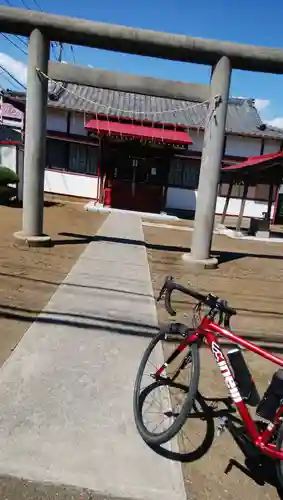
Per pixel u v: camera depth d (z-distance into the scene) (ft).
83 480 6.27
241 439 7.37
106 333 11.75
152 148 47.80
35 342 10.66
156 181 49.16
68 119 51.88
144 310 14.12
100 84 22.13
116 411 8.05
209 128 21.26
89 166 53.21
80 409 7.97
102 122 46.78
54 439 7.05
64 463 6.55
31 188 21.99
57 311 13.00
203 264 22.48
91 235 28.76
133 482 6.35
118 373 9.51
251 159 43.70
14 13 19.34
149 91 22.44
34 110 20.75
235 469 7.02
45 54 20.35
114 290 16.06
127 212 46.19
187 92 22.49
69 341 10.94
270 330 14.01
